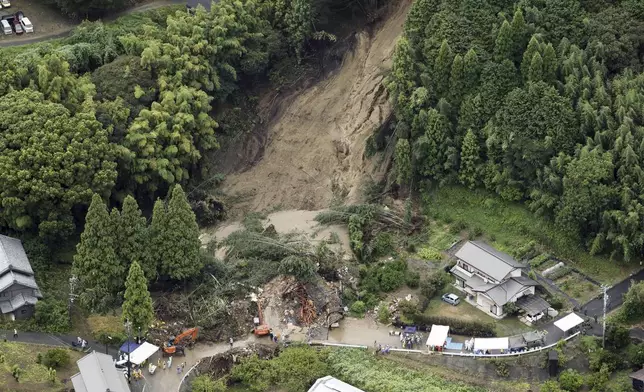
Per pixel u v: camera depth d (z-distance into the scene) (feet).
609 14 520.83
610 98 494.18
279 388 435.12
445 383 429.79
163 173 522.06
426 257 496.64
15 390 411.95
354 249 500.33
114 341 450.30
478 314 465.06
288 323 465.88
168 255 473.26
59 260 491.31
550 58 504.02
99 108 520.01
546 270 481.87
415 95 524.11
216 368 442.09
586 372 428.97
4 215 483.51
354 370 435.94
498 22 529.86
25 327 453.58
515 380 431.84
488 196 513.04
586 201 472.44
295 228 522.88
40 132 486.38
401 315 466.29
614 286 469.57
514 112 499.10
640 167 469.98
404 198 529.86
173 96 536.01
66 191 483.92
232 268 490.90
